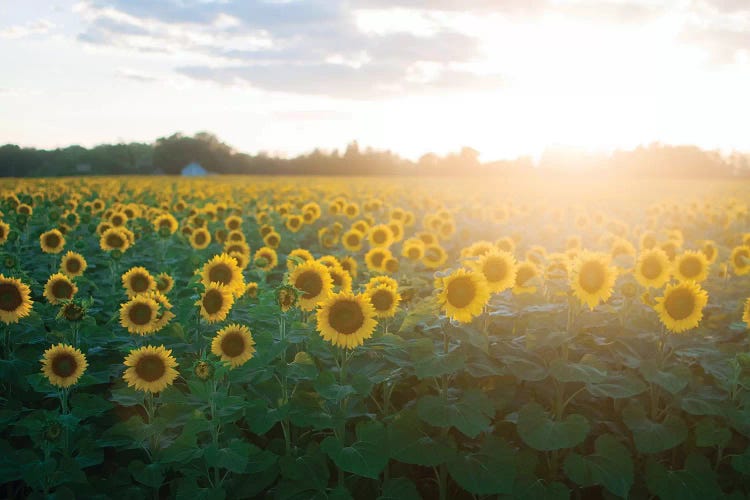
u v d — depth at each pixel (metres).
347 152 108.81
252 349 5.08
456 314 4.89
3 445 5.12
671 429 5.02
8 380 5.89
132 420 5.06
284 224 15.79
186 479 4.73
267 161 108.62
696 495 4.81
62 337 6.00
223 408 4.68
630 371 5.68
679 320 5.38
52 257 10.07
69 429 4.95
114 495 4.96
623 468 4.83
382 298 5.39
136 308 5.81
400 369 5.23
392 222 13.12
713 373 5.32
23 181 45.22
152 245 12.68
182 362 5.75
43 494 4.71
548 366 5.26
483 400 4.86
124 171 103.31
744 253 8.37
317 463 4.78
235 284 5.98
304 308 5.27
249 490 4.80
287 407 4.80
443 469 5.00
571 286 5.30
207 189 31.17
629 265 7.62
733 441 5.43
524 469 4.90
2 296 6.02
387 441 4.73
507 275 5.52
